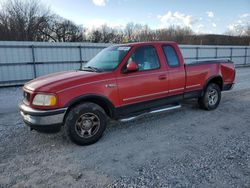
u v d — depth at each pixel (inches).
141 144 174.1
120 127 210.2
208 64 249.1
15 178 132.0
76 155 158.6
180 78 223.8
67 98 163.3
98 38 1924.2
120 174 133.8
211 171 134.2
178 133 194.4
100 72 183.6
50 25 1691.7
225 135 188.4
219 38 1818.4
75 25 1860.2
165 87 213.6
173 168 138.7
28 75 585.3
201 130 200.5
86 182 126.9
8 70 556.7
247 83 473.7
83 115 170.9
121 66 188.2
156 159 150.5
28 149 168.6
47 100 160.1
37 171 138.9
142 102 200.8
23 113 172.9
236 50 1060.5
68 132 168.6
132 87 191.9
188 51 906.7
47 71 613.0
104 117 180.4
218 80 264.2
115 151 163.5
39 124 161.0
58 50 621.0
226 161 145.3
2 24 1435.8
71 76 178.2
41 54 597.3
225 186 120.2
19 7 1477.6
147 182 125.1
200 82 242.4
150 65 205.5
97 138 177.6
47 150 166.7
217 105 264.2
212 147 165.9
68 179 130.1
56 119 161.5
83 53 661.9
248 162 143.6
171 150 162.9
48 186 124.1
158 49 212.2
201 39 1847.9
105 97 178.5
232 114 245.4
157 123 219.3
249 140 177.3
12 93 444.5
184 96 232.5
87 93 170.2
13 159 153.9
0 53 542.0
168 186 121.1
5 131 205.0
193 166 140.3
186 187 119.9
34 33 1545.3
